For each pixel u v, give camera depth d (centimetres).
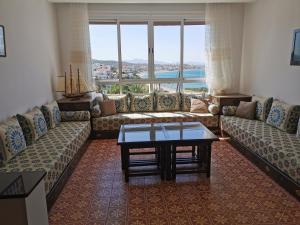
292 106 339
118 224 216
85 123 412
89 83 506
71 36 491
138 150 400
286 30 383
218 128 474
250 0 464
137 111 507
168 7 507
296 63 359
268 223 215
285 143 293
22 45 339
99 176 309
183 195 263
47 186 226
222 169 322
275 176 284
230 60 520
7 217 113
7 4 301
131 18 508
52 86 457
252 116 427
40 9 407
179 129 334
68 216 228
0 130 248
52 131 362
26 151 279
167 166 295
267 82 441
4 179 127
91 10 496
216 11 499
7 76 298
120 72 532
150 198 258
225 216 225
